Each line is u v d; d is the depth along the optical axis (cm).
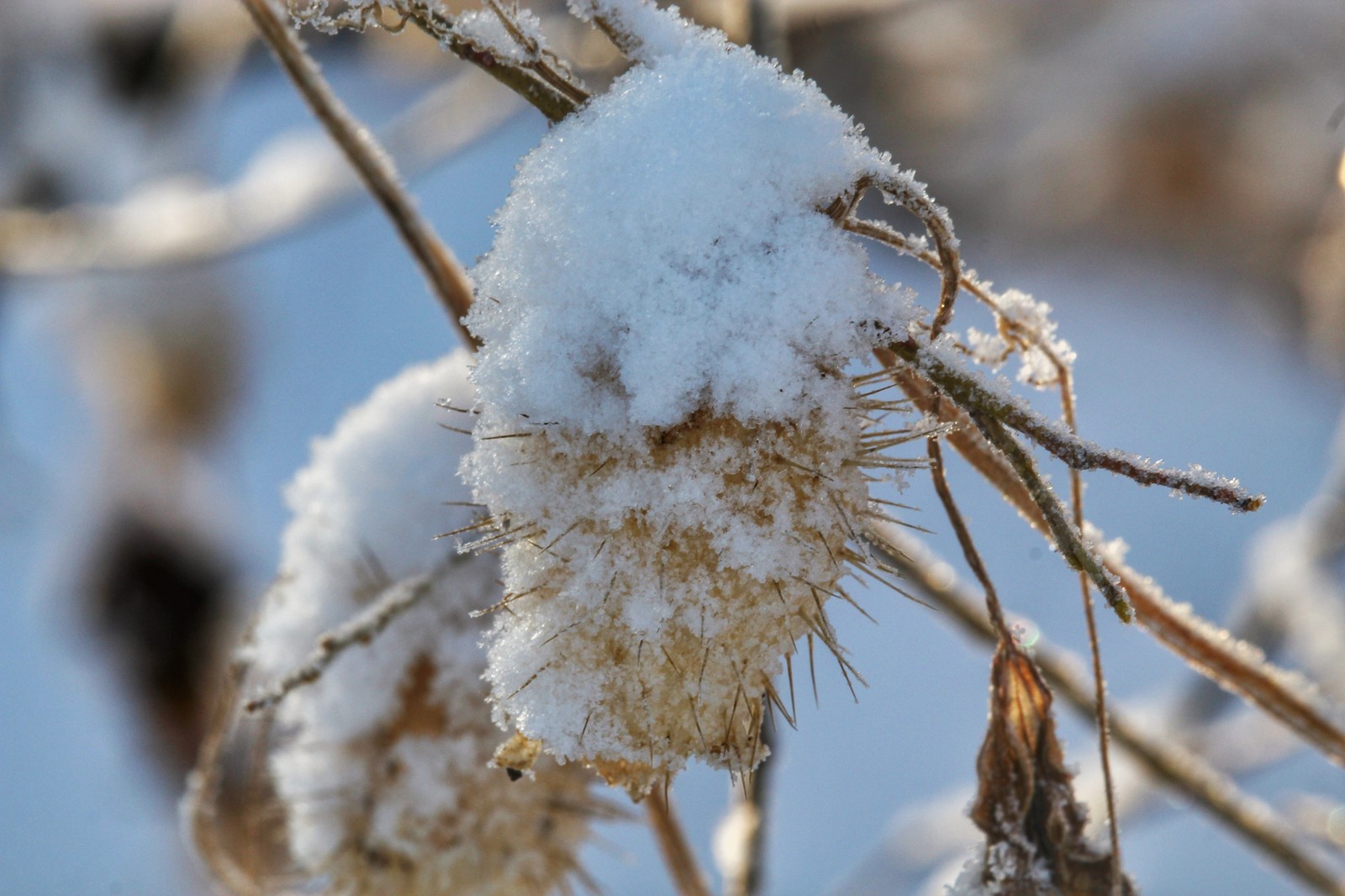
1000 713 33
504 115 66
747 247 30
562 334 30
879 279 31
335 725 35
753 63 31
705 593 30
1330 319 65
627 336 30
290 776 35
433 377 36
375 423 36
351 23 31
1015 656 32
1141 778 57
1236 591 72
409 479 35
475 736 35
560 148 31
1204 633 36
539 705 31
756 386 30
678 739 31
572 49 52
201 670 70
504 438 31
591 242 30
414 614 35
